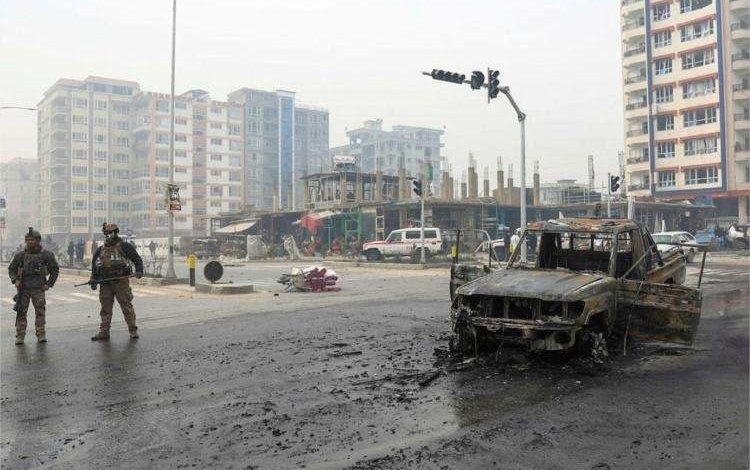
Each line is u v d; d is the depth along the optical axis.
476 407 4.91
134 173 107.00
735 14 59.28
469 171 51.56
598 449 3.93
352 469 3.69
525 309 6.39
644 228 8.25
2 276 28.17
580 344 6.43
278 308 12.75
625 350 6.95
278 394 5.49
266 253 45.00
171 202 20.56
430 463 3.75
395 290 16.91
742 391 5.25
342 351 7.49
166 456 4.01
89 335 9.57
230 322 10.65
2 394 5.78
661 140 64.62
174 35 20.91
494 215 47.56
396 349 7.51
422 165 51.81
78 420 4.89
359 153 135.75
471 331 6.56
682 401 4.97
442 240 33.62
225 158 109.31
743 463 3.65
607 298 6.58
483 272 8.02
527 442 4.08
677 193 63.16
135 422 4.78
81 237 102.50
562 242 8.16
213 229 65.12
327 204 53.06
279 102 117.31
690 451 3.86
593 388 5.43
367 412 4.85
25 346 8.60
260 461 3.86
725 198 60.72
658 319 6.71
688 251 24.45
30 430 4.66
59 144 102.12
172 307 13.47
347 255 41.34
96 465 3.90
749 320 9.45
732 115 59.19
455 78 18.36
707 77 60.81
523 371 6.10
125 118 107.31
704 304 11.62
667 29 64.00
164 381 6.15
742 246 43.69
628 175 69.06
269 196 114.81
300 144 122.56
